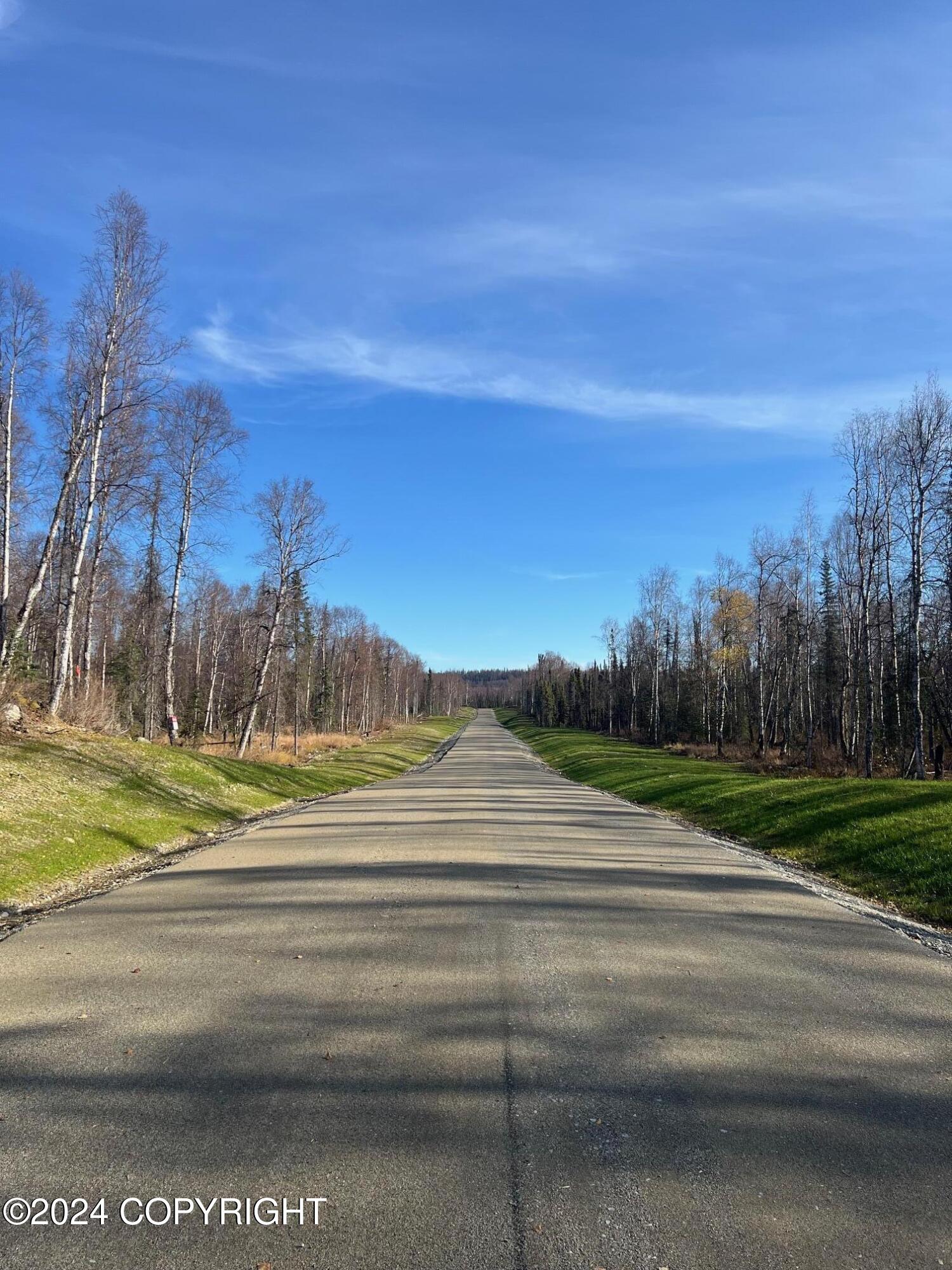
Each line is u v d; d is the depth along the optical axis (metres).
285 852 11.84
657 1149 3.44
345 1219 2.94
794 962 6.41
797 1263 2.70
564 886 9.31
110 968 6.11
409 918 7.71
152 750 18.98
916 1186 3.17
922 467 23.86
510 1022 4.99
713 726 53.78
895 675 31.34
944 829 10.74
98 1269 2.69
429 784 27.64
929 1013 5.24
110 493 20.84
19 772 13.23
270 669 43.69
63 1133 3.58
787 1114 3.78
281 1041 4.65
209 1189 3.14
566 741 61.31
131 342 19.69
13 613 24.19
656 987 5.71
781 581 41.03
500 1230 2.87
